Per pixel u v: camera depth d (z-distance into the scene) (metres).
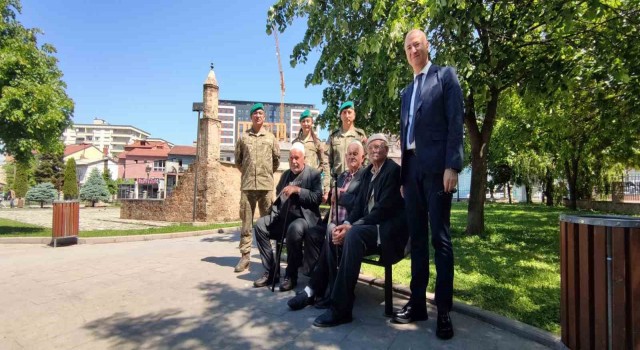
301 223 4.05
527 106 8.26
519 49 7.45
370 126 8.50
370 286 4.18
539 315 3.04
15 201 42.22
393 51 6.00
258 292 3.98
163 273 4.89
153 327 3.00
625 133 10.59
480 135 8.16
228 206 14.70
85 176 62.28
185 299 3.73
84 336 2.83
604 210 20.12
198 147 14.13
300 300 3.43
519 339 2.72
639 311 2.00
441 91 2.90
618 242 2.05
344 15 6.86
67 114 11.62
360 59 7.33
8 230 11.59
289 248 4.06
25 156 11.38
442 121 2.90
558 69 6.84
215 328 2.96
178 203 15.90
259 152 5.04
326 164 5.55
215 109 14.18
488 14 6.63
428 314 3.27
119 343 2.70
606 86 8.59
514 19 6.89
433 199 2.87
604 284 2.12
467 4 5.57
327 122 9.12
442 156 2.86
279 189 4.61
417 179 3.03
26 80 10.42
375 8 5.61
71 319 3.20
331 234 3.46
